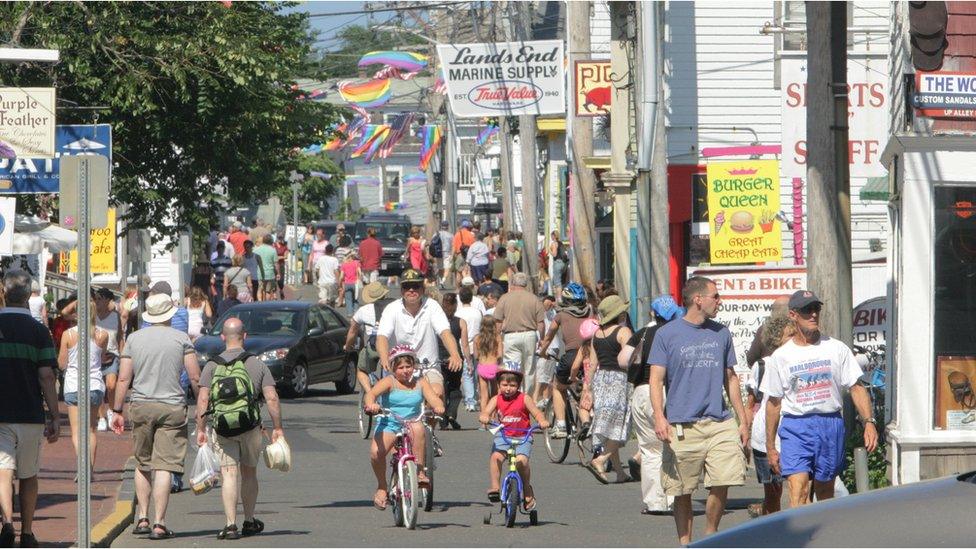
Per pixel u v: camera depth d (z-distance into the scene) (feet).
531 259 276.41
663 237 163.02
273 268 309.42
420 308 107.96
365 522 100.27
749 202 162.61
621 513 104.22
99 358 124.57
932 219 101.86
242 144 180.75
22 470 86.58
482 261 338.54
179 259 312.29
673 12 223.51
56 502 108.06
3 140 148.36
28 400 86.58
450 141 430.20
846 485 103.91
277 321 208.44
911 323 102.06
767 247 162.40
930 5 110.93
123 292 224.53
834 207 103.76
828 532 38.47
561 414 139.33
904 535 37.19
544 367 157.69
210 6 170.71
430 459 104.22
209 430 94.84
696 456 80.79
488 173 589.32
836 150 103.50
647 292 164.25
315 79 210.38
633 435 152.76
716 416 80.89
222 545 90.07
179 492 119.34
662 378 81.30
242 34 173.37
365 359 145.07
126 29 164.96
